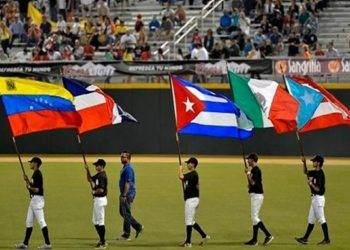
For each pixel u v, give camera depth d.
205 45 110.31
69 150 109.19
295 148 106.56
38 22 118.50
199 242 58.62
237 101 60.59
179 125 58.59
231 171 93.75
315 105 60.16
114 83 107.44
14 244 57.56
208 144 107.75
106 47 113.12
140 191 80.56
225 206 73.12
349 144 105.75
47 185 83.88
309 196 77.88
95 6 123.06
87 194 78.69
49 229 63.06
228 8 119.69
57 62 105.00
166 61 104.12
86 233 61.62
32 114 55.41
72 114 55.91
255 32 114.19
